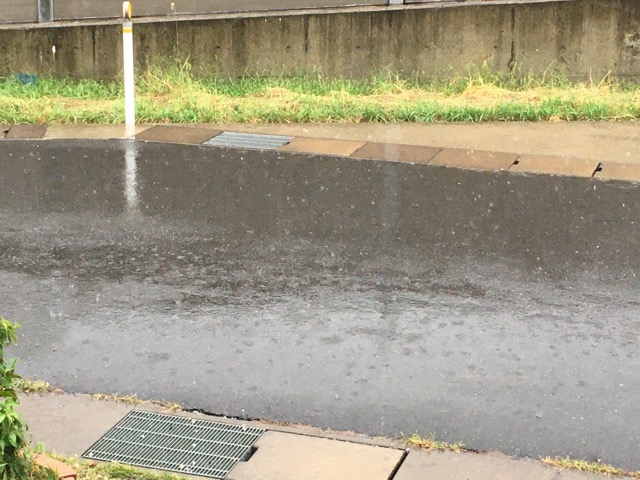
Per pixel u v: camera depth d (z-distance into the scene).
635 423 5.27
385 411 5.39
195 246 8.09
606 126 12.15
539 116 12.48
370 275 7.43
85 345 6.23
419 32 13.95
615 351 6.15
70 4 15.12
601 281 7.32
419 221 8.70
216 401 5.51
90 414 5.30
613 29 13.79
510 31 13.88
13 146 11.35
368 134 11.84
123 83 14.29
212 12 15.00
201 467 4.77
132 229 8.53
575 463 4.78
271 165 10.53
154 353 6.12
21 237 8.34
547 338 6.33
